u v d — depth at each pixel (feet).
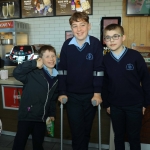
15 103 7.50
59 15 10.90
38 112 5.31
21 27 10.44
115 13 10.30
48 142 7.77
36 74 5.29
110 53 5.35
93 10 10.52
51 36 11.31
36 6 11.18
